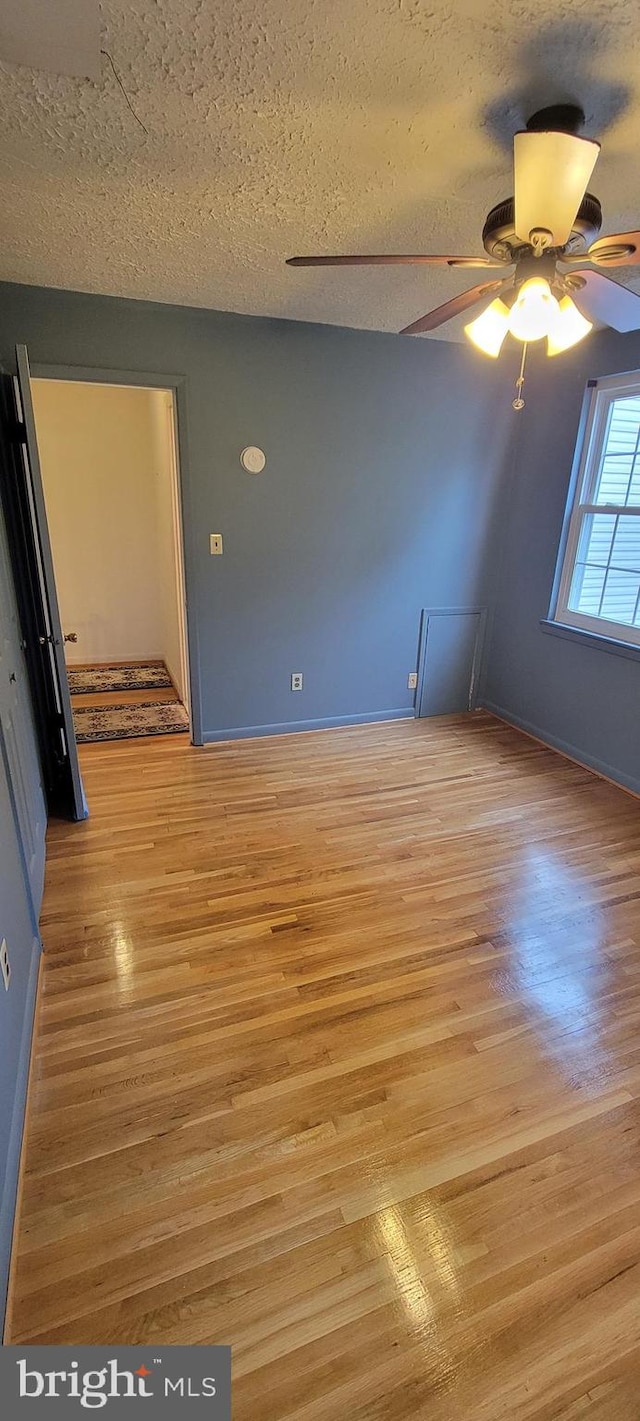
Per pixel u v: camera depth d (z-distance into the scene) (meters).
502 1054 1.79
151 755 3.66
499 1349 1.18
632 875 2.62
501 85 1.34
